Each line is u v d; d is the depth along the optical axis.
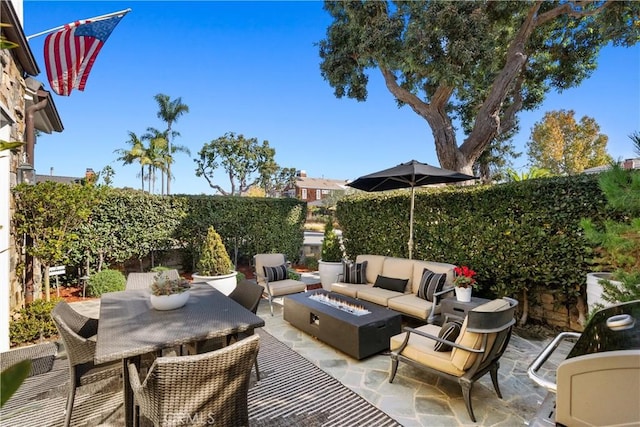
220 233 8.13
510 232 4.56
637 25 6.79
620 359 1.11
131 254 6.91
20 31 3.82
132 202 6.85
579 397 1.21
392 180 5.66
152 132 22.81
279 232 9.02
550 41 8.96
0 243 3.81
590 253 3.64
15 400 2.79
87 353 2.44
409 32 6.91
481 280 5.02
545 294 4.61
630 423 1.09
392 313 4.00
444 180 5.37
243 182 24.70
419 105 8.69
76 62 4.66
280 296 5.38
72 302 5.61
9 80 4.16
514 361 3.62
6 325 3.82
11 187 4.23
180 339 2.25
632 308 1.57
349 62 8.99
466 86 8.60
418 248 5.85
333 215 8.36
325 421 2.59
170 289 2.92
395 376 3.30
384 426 2.53
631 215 2.60
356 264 5.72
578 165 16.59
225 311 2.87
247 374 1.96
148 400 1.79
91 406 2.58
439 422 2.57
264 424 2.55
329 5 8.84
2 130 3.92
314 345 4.11
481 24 6.66
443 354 2.86
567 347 4.00
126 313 2.79
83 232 6.22
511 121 9.12
